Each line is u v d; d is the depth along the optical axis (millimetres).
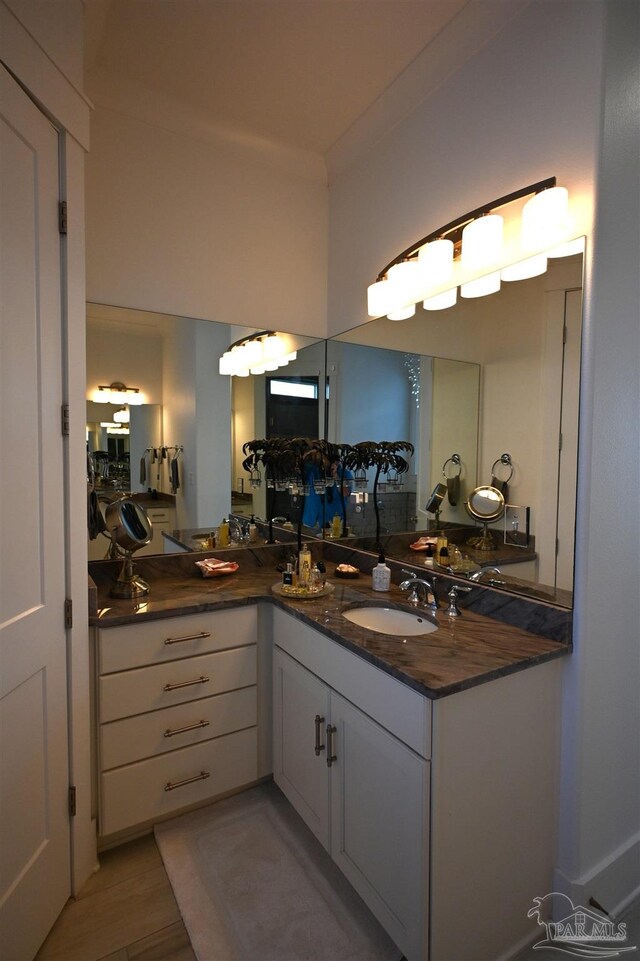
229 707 1802
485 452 1635
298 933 1318
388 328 2078
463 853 1160
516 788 1260
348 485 2346
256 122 2098
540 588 1432
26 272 1174
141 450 2055
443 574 1805
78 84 1344
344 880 1487
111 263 1944
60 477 1318
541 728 1308
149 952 1267
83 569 1415
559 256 1367
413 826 1133
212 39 1629
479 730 1172
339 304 2406
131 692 1604
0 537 1097
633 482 1427
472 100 1641
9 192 1111
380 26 1576
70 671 1374
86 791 1455
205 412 2203
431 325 1848
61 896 1356
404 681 1152
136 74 1802
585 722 1325
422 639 1380
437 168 1799
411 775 1139
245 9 1505
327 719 1494
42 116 1220
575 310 1324
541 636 1403
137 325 2016
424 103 1848
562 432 1369
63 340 1320
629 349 1389
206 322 2172
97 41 1629
